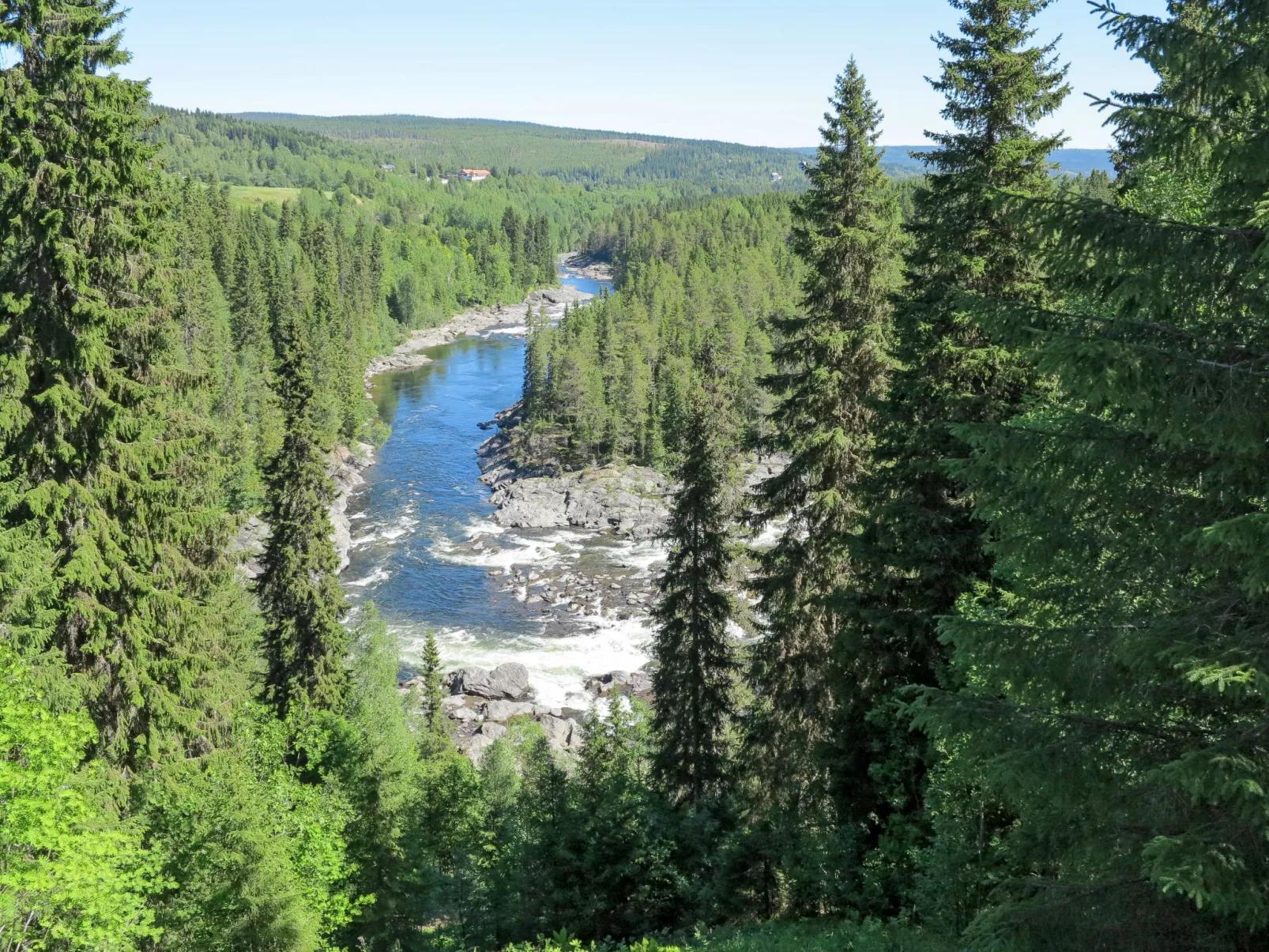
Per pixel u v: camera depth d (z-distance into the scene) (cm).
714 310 13250
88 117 1628
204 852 1662
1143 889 846
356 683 3819
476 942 1969
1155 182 1720
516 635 5747
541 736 3666
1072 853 914
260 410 8194
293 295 11762
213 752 2089
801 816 2027
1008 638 902
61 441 1680
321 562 3117
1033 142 1546
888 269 1995
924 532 1599
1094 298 891
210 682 2108
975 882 1343
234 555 2342
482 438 10600
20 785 1248
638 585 6550
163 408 1917
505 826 2427
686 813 2166
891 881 1588
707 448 2517
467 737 4584
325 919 1912
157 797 1830
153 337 1870
